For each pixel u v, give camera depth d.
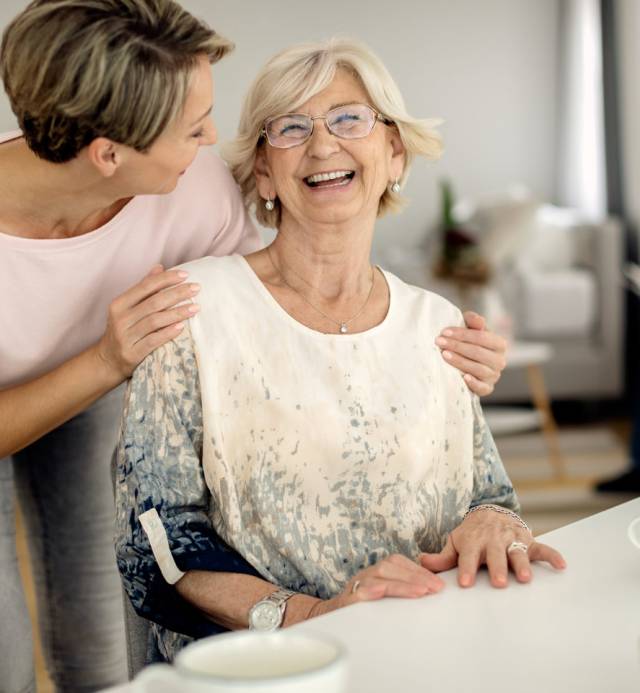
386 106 1.52
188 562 1.39
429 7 7.25
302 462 1.46
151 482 1.43
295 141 1.51
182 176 1.76
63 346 1.73
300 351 1.50
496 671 0.92
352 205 1.50
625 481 4.39
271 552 1.46
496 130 7.36
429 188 7.29
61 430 2.01
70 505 2.05
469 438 1.57
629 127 6.12
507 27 7.32
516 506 1.61
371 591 1.13
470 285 4.94
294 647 0.76
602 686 0.89
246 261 1.57
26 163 1.54
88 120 1.37
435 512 1.54
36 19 1.35
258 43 6.93
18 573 1.69
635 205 6.02
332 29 7.08
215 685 0.68
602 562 1.21
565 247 5.98
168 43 1.36
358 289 1.56
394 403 1.50
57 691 2.13
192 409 1.46
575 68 7.00
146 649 1.60
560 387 5.63
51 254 1.63
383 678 0.91
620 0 6.20
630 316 5.96
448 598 1.12
